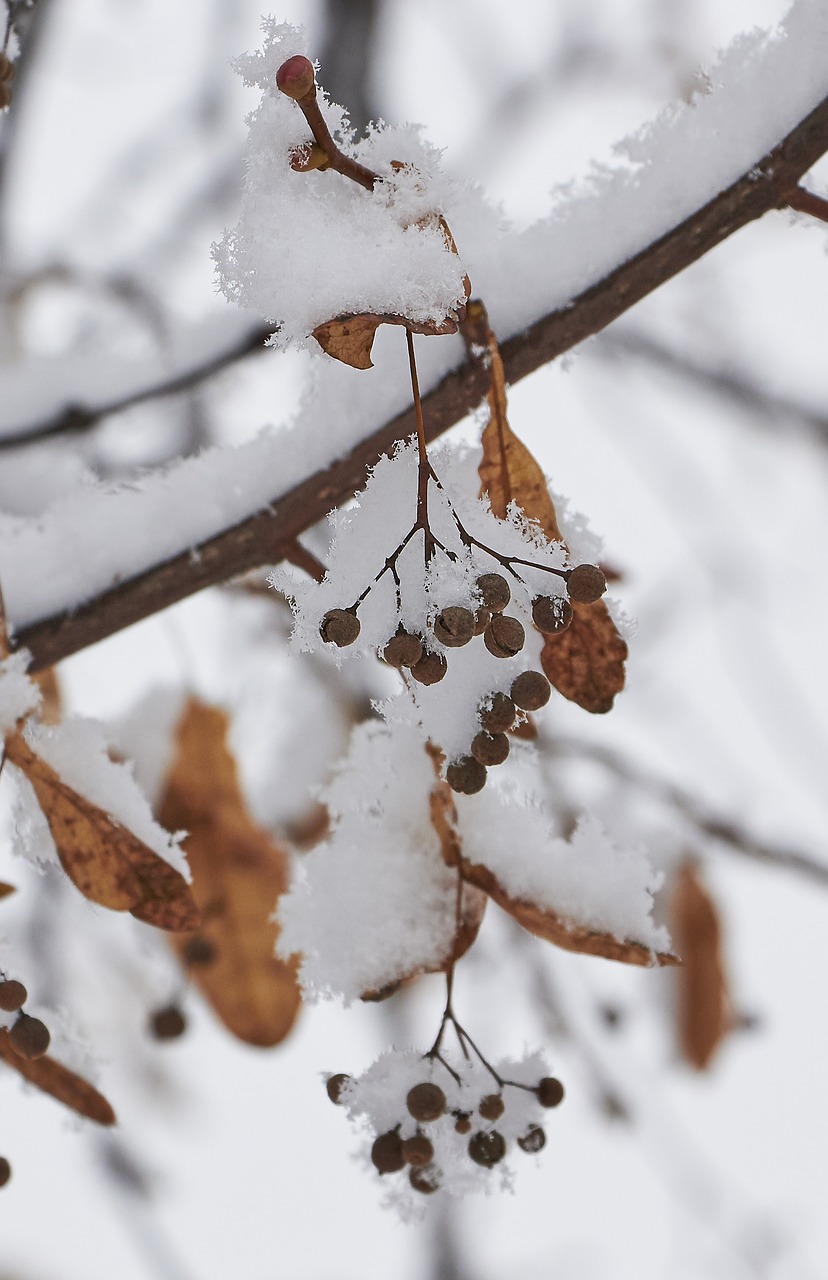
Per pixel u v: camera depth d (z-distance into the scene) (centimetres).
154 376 88
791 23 77
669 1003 107
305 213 71
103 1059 77
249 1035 84
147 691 88
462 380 78
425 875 76
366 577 73
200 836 85
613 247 77
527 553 73
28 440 87
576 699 74
